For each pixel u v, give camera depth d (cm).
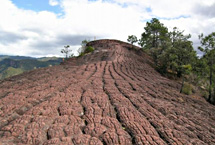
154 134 745
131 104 1145
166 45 4375
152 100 1334
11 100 1058
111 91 1448
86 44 7319
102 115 912
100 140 654
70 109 944
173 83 2641
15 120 766
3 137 623
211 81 2548
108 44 6425
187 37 4341
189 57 3116
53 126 725
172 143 683
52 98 1107
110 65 3297
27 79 1892
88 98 1183
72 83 1655
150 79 2538
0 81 2052
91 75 2283
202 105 1669
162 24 6059
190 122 984
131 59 4322
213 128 970
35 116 811
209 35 2370
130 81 2059
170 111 1130
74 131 701
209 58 2488
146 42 6331
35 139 620
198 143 719
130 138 696
